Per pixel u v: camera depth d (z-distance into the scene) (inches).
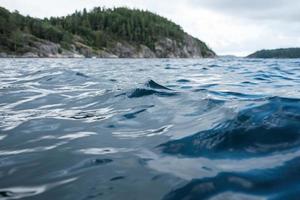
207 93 282.8
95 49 4653.1
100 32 5201.8
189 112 208.7
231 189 101.6
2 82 419.5
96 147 150.9
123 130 178.9
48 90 341.7
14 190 108.6
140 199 99.3
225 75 549.0
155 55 5669.3
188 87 346.6
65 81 424.5
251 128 155.3
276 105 185.3
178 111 214.1
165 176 114.2
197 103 232.4
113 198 100.5
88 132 177.5
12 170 126.0
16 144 159.3
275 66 881.5
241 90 312.3
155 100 255.6
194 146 144.0
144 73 639.8
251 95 271.4
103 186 109.0
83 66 1019.9
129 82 420.5
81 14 6043.3
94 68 868.0
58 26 4904.0
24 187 110.7
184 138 155.2
